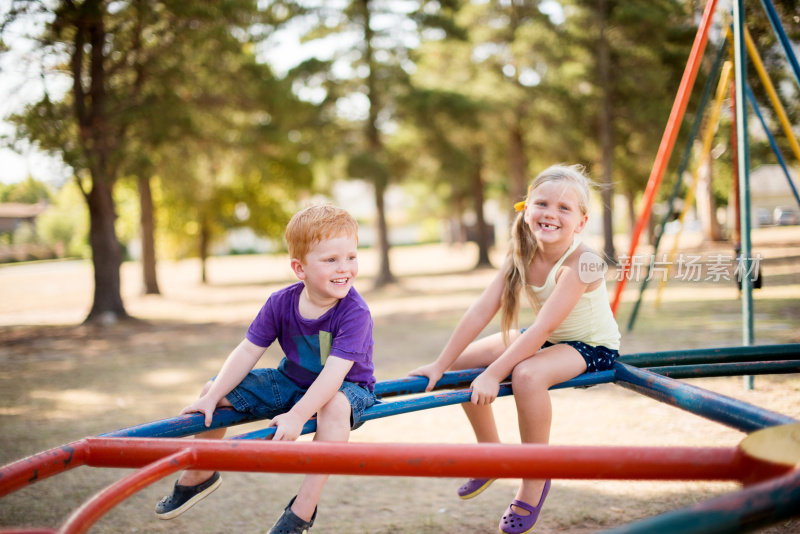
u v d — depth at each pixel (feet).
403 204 156.87
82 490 10.78
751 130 47.06
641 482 9.70
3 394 19.54
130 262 155.33
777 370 7.06
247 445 4.44
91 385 20.35
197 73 39.24
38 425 15.28
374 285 56.08
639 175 63.67
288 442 4.49
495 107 57.31
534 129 60.13
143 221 57.98
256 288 63.77
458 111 53.21
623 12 51.08
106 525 9.17
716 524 2.74
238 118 44.39
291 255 6.52
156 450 4.55
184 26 36.11
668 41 51.21
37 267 136.56
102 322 38.55
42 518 9.52
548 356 6.86
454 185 75.82
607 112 54.29
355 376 6.36
